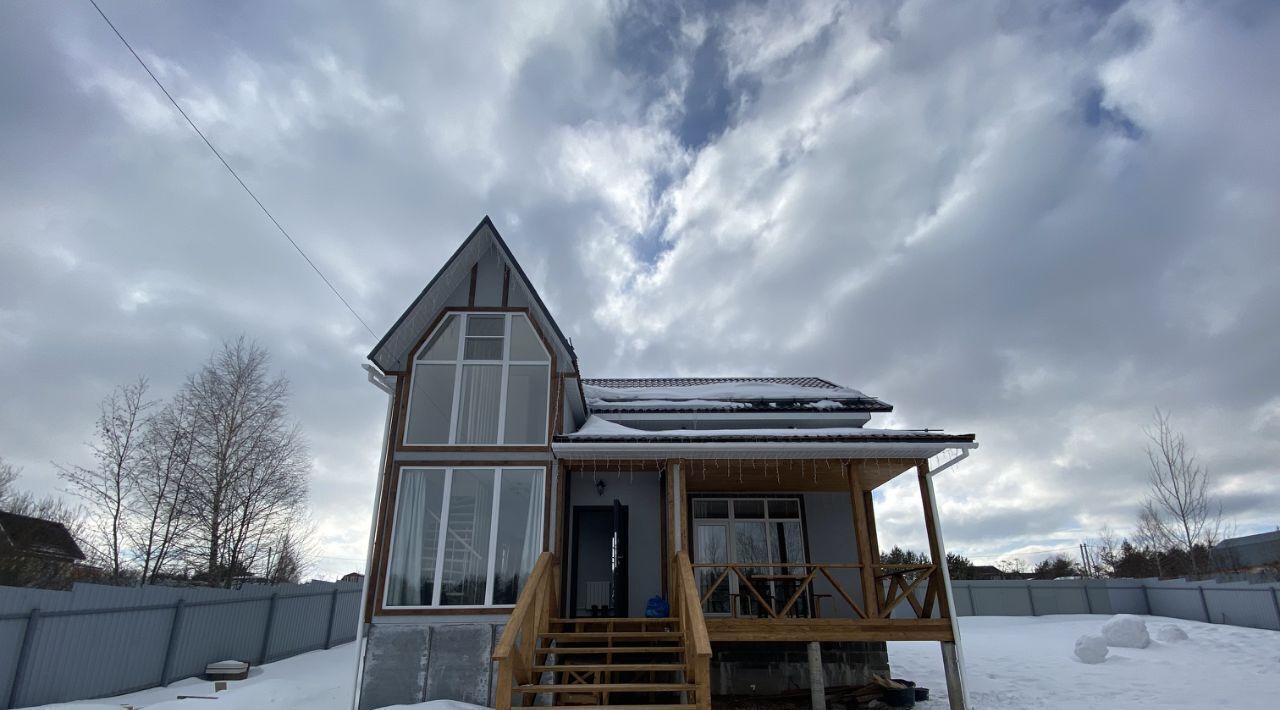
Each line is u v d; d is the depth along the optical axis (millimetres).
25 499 20484
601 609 10500
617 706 5926
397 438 9508
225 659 12672
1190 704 9172
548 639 8109
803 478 10445
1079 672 12062
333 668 13703
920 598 21250
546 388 9852
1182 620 18094
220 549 21094
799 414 11883
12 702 8344
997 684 11164
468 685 8320
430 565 8922
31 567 16547
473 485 9344
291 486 23344
